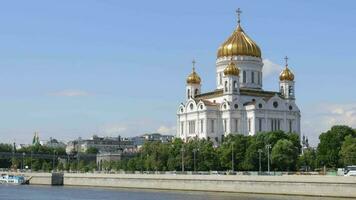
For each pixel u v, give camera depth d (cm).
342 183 14925
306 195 15725
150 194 17850
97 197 17025
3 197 17312
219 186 18338
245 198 15425
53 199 16500
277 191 16512
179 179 19875
